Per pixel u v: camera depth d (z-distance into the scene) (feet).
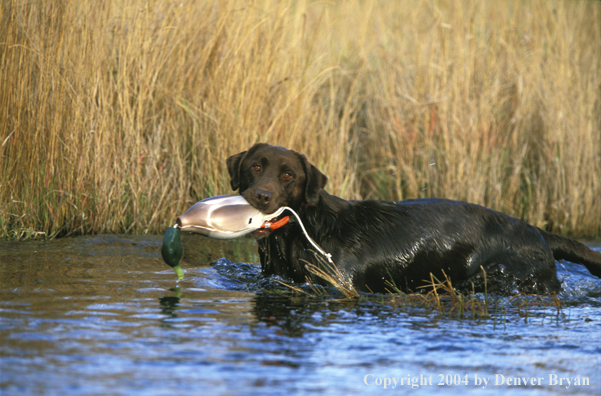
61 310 45.16
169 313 45.88
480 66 113.29
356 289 60.54
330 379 33.47
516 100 114.11
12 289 51.37
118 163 89.71
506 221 65.51
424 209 65.26
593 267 65.98
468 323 46.70
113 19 93.71
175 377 32.71
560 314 50.83
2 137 78.18
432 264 63.26
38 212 80.28
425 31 120.37
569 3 121.39
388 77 117.39
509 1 123.44
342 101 116.88
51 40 82.33
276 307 49.80
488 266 63.52
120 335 39.60
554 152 110.11
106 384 31.37
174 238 52.70
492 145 109.19
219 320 44.47
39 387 30.63
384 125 113.29
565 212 106.52
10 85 78.48
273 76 100.27
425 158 107.86
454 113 106.22
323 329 43.27
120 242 78.07
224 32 99.76
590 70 116.06
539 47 114.83
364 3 122.31
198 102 97.19
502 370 36.01
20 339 37.81
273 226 59.06
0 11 77.46
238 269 66.33
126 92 90.68
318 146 101.96
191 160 98.43
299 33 102.89
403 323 45.98
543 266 63.87
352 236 62.23
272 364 35.37
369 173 114.11
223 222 54.70
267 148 61.00
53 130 81.76
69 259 65.82
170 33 96.37
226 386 31.76
